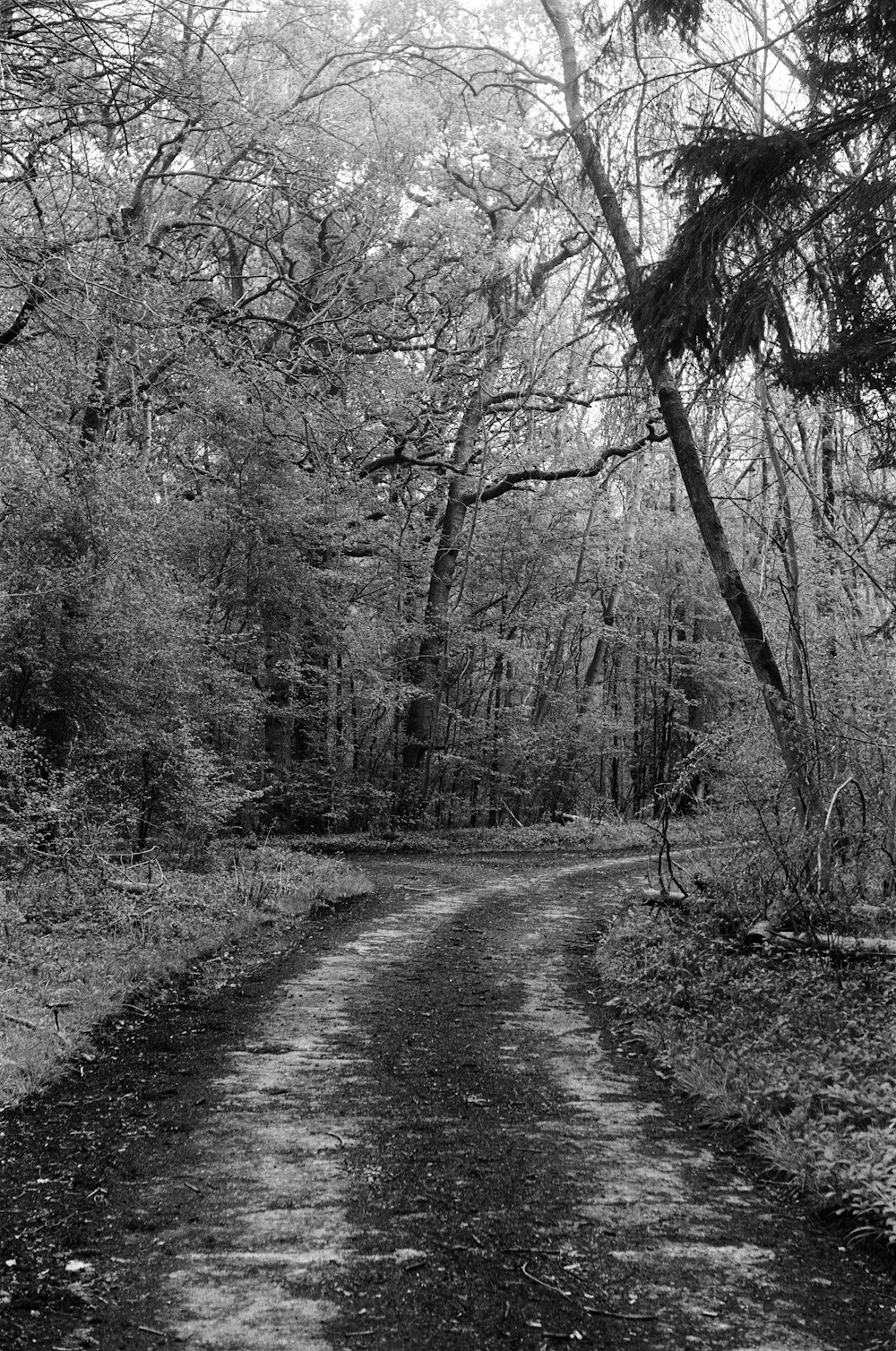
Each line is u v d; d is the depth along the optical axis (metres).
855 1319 4.22
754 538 19.66
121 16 9.99
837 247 6.88
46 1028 8.07
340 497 25.48
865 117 6.62
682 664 36.72
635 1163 6.00
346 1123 6.54
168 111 13.35
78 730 15.30
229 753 23.75
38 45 9.47
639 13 8.34
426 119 21.97
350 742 33.59
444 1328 4.07
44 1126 6.36
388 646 30.44
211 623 21.83
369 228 20.41
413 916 15.83
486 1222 5.10
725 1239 4.98
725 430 14.80
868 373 7.21
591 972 11.99
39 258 10.45
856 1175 5.39
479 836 29.09
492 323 23.84
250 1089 7.20
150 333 12.85
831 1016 8.87
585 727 34.38
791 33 6.83
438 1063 8.02
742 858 13.27
